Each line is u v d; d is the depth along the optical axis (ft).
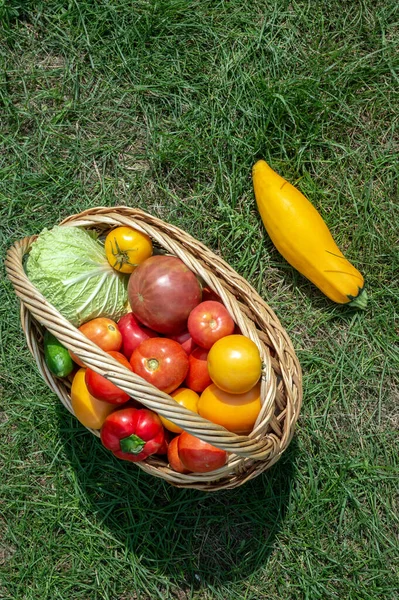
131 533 4.93
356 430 4.95
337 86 5.02
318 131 4.98
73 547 4.95
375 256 4.99
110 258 4.35
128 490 4.95
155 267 4.21
